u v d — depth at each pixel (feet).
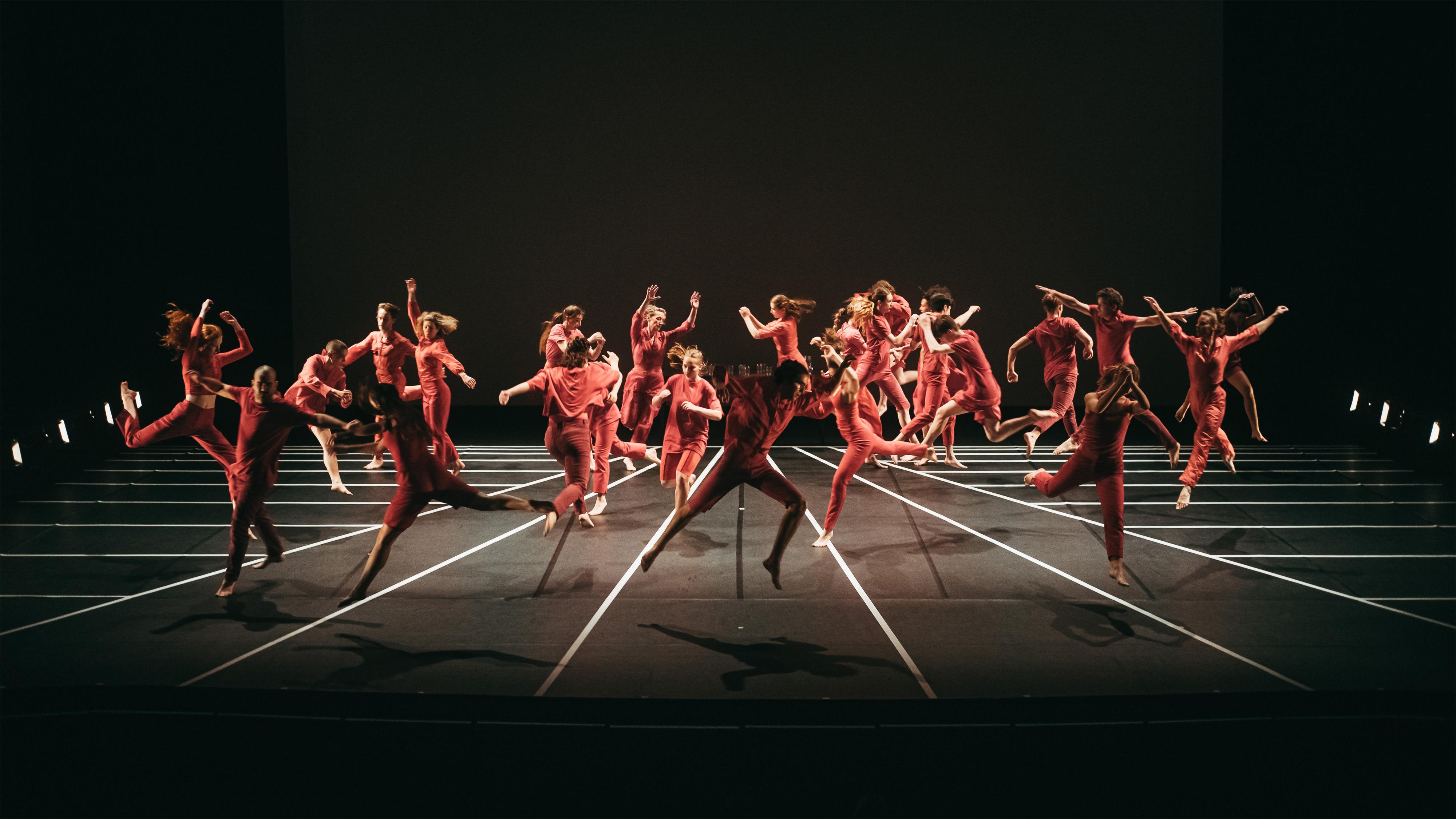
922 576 18.66
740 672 14.17
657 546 16.38
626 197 40.68
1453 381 32.68
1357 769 12.50
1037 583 18.25
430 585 18.22
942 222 40.34
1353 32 35.50
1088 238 40.14
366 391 15.67
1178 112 39.42
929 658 14.70
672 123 40.42
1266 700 13.38
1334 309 37.06
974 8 39.73
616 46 40.27
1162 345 40.29
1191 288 39.96
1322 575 18.57
